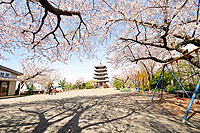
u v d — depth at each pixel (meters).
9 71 15.31
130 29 6.41
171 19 4.18
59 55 6.49
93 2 4.25
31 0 3.32
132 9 5.05
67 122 3.37
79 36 5.20
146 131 2.51
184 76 8.77
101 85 37.50
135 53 10.26
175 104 5.13
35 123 3.38
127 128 2.73
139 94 10.12
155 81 11.79
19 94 16.27
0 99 11.20
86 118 3.71
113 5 4.92
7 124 3.34
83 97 10.20
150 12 5.12
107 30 6.09
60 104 6.82
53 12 3.12
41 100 9.22
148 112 4.05
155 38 5.64
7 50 5.45
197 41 4.39
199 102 5.30
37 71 20.45
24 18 4.79
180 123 2.90
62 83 32.78
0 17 4.54
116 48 8.25
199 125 2.70
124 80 26.56
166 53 8.75
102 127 2.87
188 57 4.59
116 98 8.29
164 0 4.43
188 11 4.20
